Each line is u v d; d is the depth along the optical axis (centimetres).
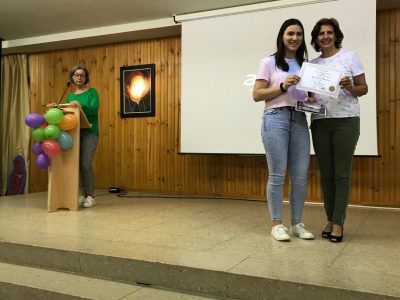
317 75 238
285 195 452
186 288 205
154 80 525
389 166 412
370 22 393
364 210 392
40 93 593
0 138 596
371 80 394
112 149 550
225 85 459
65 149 370
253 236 268
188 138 477
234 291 194
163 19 488
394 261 208
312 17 414
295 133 252
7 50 588
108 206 404
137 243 251
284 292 183
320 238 260
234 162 482
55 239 262
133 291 206
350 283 177
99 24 511
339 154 246
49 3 445
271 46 436
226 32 456
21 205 406
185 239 261
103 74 555
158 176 524
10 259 256
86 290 208
